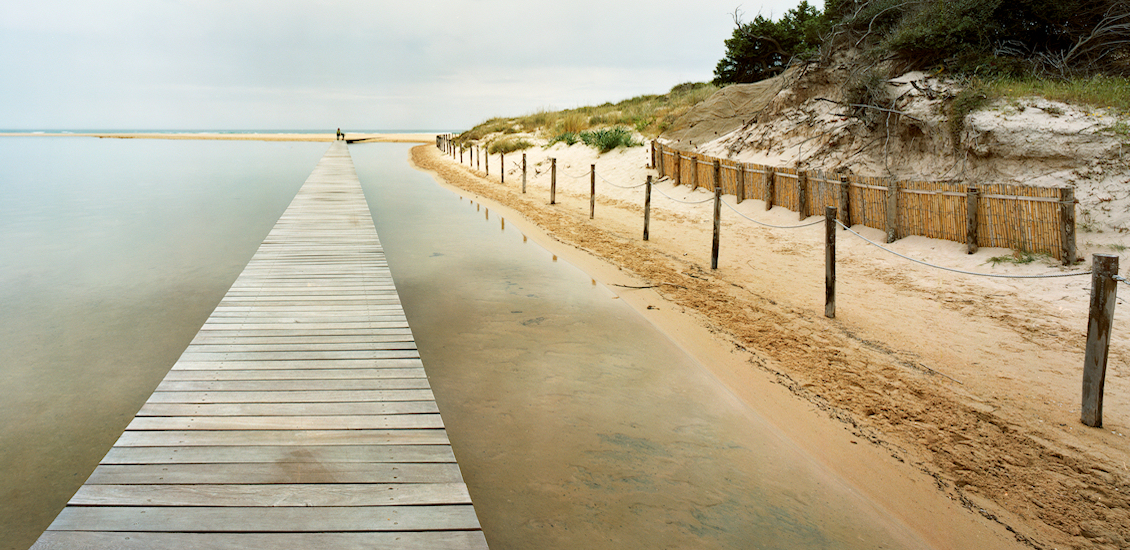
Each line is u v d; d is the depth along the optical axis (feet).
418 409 12.39
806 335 20.16
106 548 8.02
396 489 9.66
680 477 12.41
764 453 13.34
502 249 34.24
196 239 39.45
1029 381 16.21
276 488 9.53
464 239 37.09
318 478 9.86
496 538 10.42
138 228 43.19
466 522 8.93
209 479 9.70
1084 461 12.57
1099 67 36.40
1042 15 37.58
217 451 10.55
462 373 17.38
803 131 45.75
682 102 78.64
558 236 37.83
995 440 13.51
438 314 22.71
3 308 24.93
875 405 15.30
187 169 94.53
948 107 34.12
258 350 15.37
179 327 22.95
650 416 14.94
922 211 29.14
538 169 73.46
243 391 12.97
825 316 21.89
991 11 38.52
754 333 20.45
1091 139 27.63
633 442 13.74
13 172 88.33
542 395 16.03
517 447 13.44
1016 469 12.45
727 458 13.14
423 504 9.32
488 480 12.17
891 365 17.56
